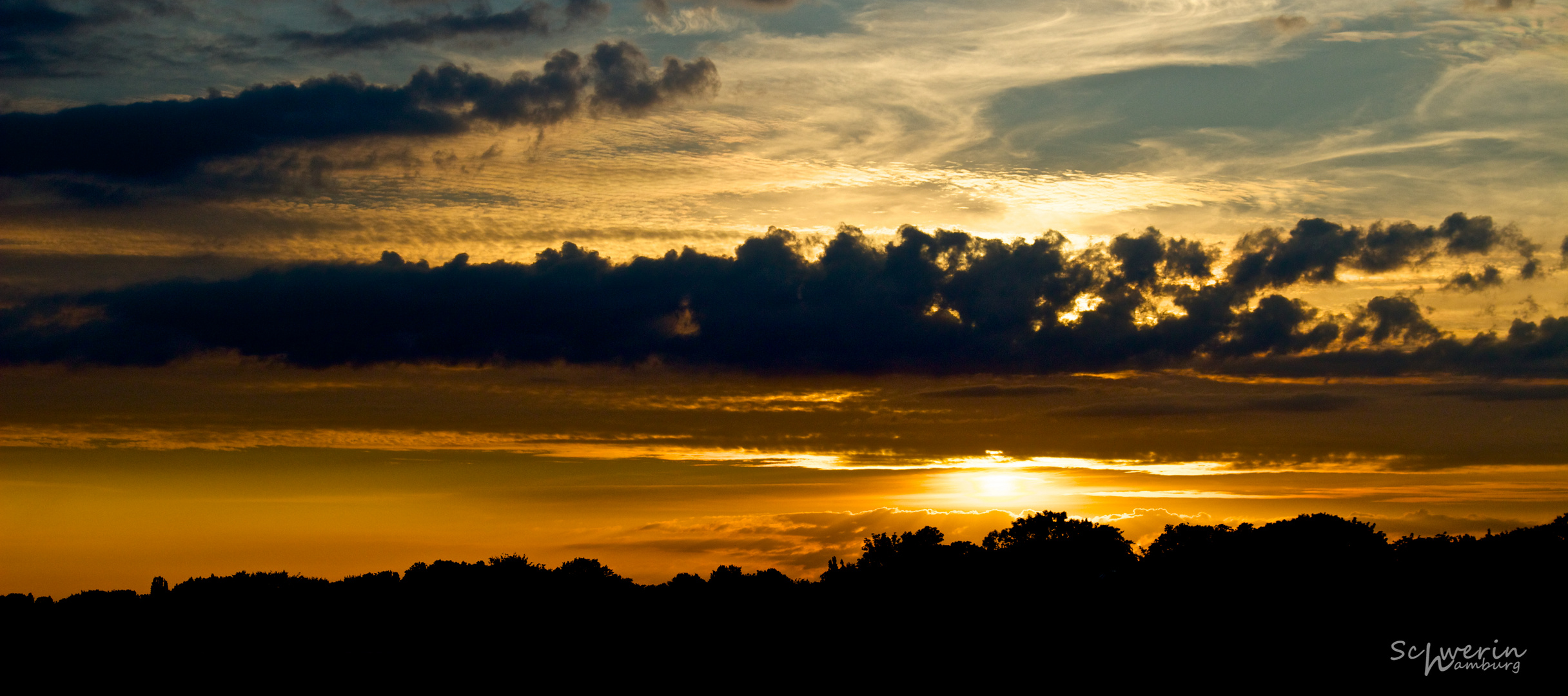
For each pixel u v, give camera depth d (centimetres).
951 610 10556
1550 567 8731
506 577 13275
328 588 13525
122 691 9575
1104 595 10331
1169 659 8519
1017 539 12525
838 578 12619
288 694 9400
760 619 11200
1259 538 10219
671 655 10206
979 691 8425
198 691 9462
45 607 12812
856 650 9881
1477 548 9375
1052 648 9206
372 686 9625
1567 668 7362
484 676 9788
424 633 11531
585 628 11381
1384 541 10225
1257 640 8525
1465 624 8175
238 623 11925
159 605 12875
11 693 9519
